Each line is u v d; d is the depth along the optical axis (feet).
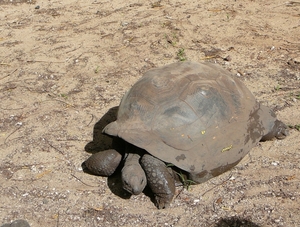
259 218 13.07
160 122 13.34
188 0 21.66
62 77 17.75
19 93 17.26
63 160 14.82
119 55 18.44
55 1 23.41
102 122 15.84
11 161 14.92
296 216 13.01
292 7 20.18
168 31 19.38
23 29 20.59
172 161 13.10
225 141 13.56
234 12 20.16
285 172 13.93
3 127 16.01
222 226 13.01
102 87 17.13
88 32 19.89
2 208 13.80
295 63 17.30
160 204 13.34
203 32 19.15
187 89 13.70
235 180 13.87
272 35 18.67
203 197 13.57
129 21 20.26
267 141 14.73
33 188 14.19
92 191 13.97
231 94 14.05
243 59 17.70
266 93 16.22
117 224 13.25
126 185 13.04
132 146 13.57
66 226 13.33
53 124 15.93
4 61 18.80
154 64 17.83
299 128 14.90
